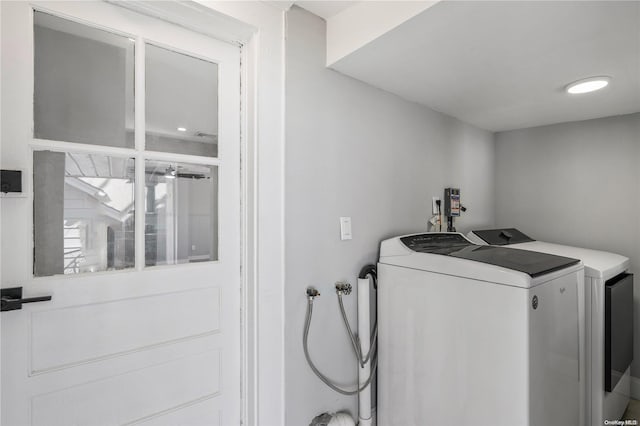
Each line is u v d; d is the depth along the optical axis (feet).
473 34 3.81
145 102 3.59
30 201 2.96
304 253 4.52
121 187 3.45
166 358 3.70
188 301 3.86
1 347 2.83
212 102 4.08
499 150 8.80
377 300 5.41
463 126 7.73
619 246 7.01
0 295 2.80
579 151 7.57
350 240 5.15
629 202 6.90
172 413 3.74
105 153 3.34
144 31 3.55
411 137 6.27
